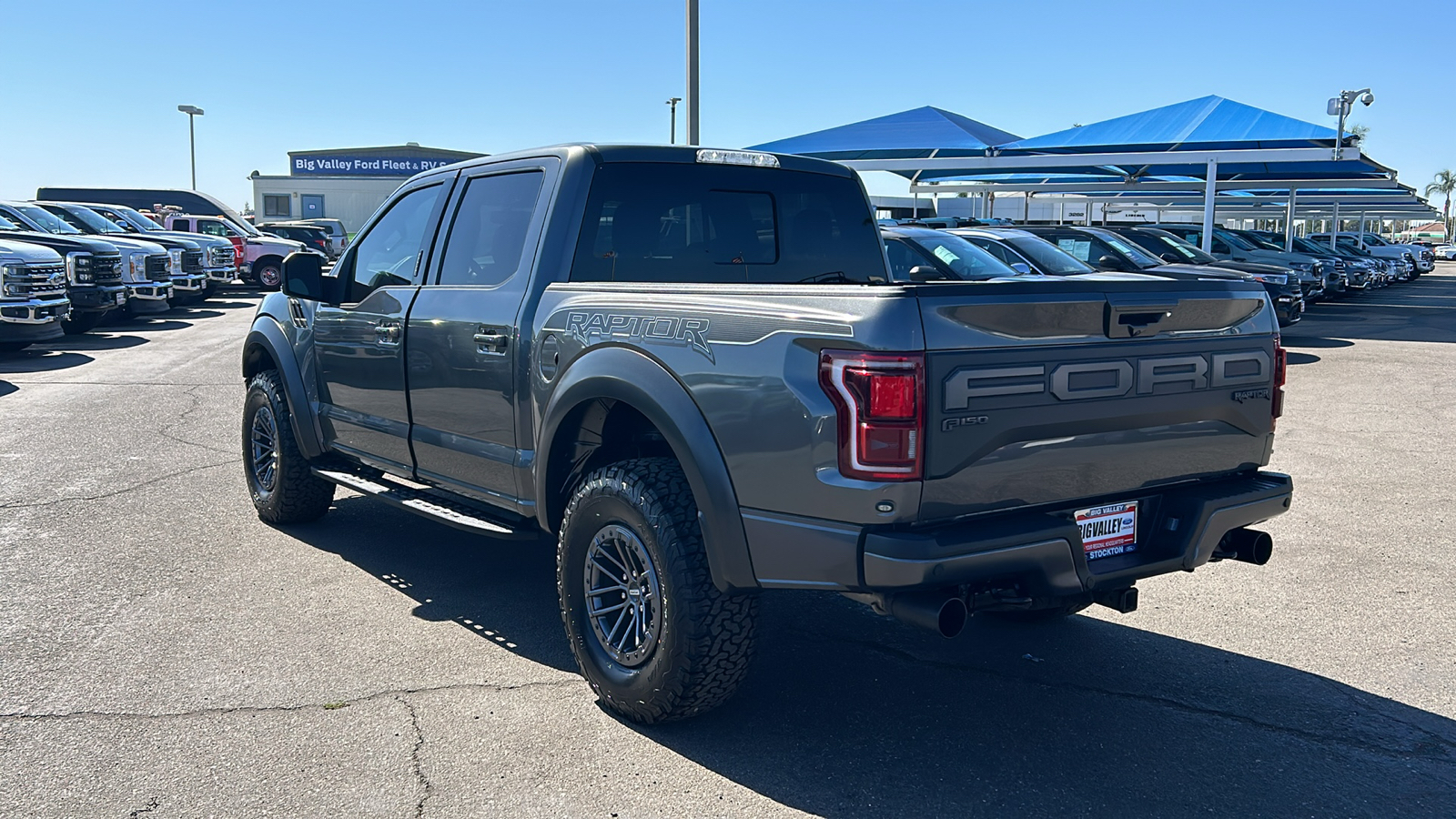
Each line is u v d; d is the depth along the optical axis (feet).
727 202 15.23
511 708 12.44
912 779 10.90
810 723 12.17
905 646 14.61
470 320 14.40
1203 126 58.08
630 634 12.18
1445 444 28.48
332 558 18.19
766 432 10.35
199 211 107.14
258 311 20.33
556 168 14.12
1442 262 233.14
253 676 13.21
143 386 37.27
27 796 10.30
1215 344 11.67
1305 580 17.47
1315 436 29.68
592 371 12.09
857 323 9.71
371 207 174.09
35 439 27.84
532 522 14.33
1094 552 11.27
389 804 10.28
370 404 16.92
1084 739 11.82
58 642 14.24
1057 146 60.39
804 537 10.18
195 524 20.07
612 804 10.34
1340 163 68.39
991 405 9.95
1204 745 11.69
